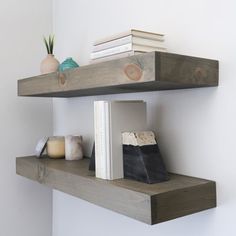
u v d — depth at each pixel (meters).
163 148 0.94
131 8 1.05
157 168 0.81
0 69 1.35
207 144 0.82
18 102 1.40
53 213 1.51
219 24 0.78
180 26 0.88
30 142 1.44
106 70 0.78
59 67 1.12
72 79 0.92
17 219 1.41
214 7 0.79
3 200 1.37
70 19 1.37
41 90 1.10
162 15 0.93
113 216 1.14
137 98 1.04
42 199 1.48
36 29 1.45
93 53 0.89
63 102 1.43
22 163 1.24
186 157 0.87
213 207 0.79
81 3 1.30
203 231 0.83
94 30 1.22
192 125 0.85
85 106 1.29
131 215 0.72
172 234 0.91
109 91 1.00
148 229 1.00
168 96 0.92
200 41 0.83
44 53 1.47
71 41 1.36
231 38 0.76
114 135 0.84
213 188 0.79
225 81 0.77
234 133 0.75
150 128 0.99
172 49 0.90
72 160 1.21
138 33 0.79
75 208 1.36
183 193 0.73
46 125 1.49
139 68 0.69
